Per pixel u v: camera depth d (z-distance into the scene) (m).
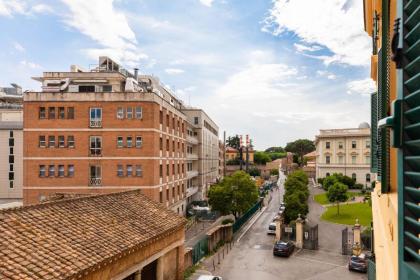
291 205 37.53
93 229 13.28
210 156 72.44
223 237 33.44
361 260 24.50
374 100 5.91
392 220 2.65
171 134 41.66
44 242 11.05
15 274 8.95
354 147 71.62
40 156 35.44
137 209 17.16
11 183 67.81
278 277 23.16
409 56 1.92
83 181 35.16
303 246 31.17
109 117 35.19
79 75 41.44
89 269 10.60
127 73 49.03
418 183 1.81
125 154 35.00
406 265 1.83
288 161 128.50
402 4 1.95
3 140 67.94
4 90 79.31
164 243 16.17
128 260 13.11
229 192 40.19
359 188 68.81
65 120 35.47
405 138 1.90
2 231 10.79
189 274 23.08
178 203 44.72
